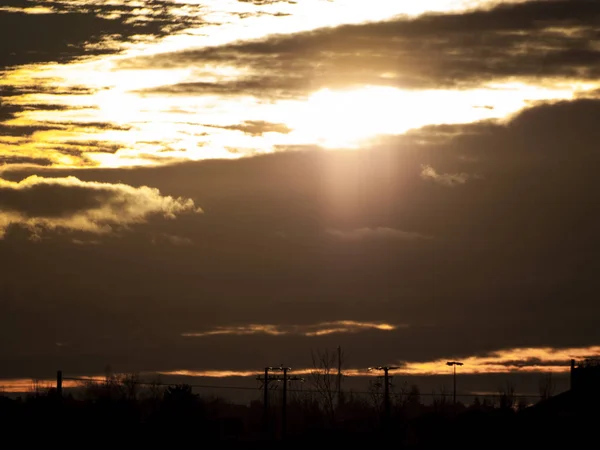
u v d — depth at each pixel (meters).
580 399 94.31
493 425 96.50
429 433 103.81
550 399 96.25
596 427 89.44
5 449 100.00
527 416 95.12
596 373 95.06
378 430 109.19
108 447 103.25
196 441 108.12
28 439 102.44
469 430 98.25
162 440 106.38
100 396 109.25
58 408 106.31
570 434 90.25
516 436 93.81
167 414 108.62
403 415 108.19
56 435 103.31
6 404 109.06
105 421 105.56
